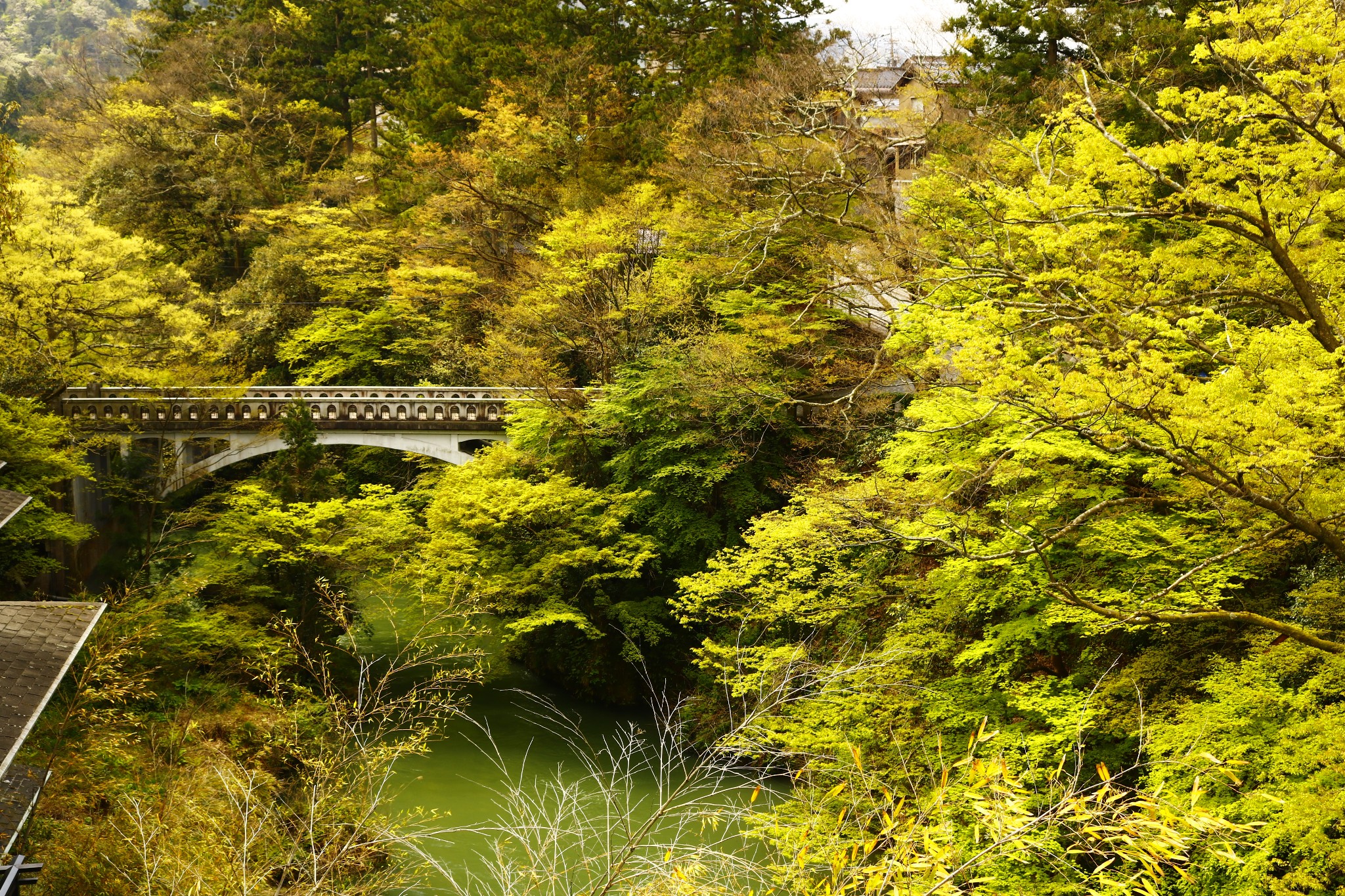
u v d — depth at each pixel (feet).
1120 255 43.78
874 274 96.27
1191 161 40.78
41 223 97.86
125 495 109.09
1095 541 56.39
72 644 40.16
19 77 301.63
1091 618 52.95
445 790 79.00
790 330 108.47
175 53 193.77
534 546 105.29
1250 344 42.37
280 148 194.08
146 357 107.34
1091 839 21.79
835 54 122.52
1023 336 52.24
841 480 98.73
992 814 21.33
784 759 58.70
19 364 97.60
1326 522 40.57
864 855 21.81
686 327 115.34
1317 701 45.88
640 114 143.54
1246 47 37.35
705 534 104.99
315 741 36.14
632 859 23.36
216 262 182.50
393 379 156.66
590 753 88.22
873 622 75.20
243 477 139.85
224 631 87.35
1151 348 42.86
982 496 72.38
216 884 28.48
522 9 160.86
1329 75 36.86
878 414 101.19
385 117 214.90
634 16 154.81
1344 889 38.34
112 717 59.31
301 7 205.05
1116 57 74.69
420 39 179.63
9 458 90.12
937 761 53.78
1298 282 40.88
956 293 66.03
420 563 100.53
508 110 144.15
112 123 182.29
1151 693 55.01
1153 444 46.52
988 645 59.41
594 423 111.65
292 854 28.17
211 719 72.54
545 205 146.61
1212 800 43.57
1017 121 87.81
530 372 114.52
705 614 103.76
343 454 156.76
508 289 139.85
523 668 114.83
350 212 167.43
